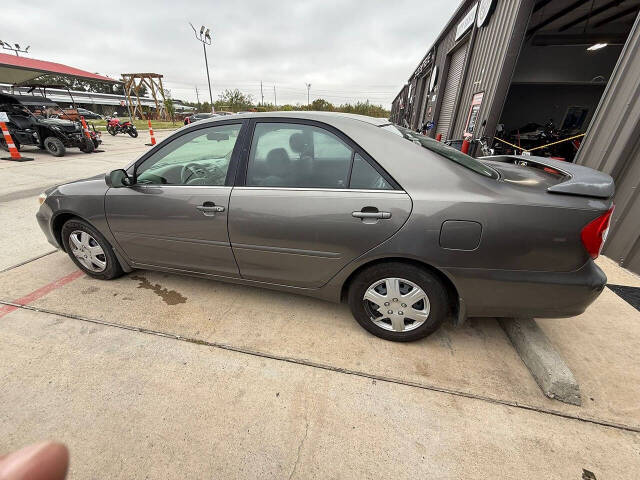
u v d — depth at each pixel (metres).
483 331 2.16
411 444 1.45
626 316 2.32
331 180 1.85
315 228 1.85
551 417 1.57
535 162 2.16
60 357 1.90
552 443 1.45
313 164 1.90
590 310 2.39
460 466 1.36
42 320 2.21
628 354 1.97
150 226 2.27
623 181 3.05
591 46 8.38
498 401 1.66
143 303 2.43
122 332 2.12
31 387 1.70
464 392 1.71
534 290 1.66
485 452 1.42
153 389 1.70
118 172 2.17
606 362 1.91
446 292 1.86
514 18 5.41
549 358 1.75
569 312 1.70
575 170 1.83
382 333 2.03
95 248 2.59
